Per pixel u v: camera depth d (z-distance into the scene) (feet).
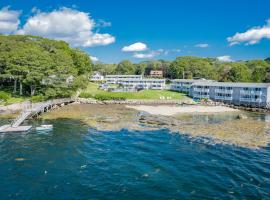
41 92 347.77
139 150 159.94
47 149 155.84
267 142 181.27
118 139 183.93
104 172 124.77
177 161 141.49
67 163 135.03
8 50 352.08
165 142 178.40
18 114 258.37
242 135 200.13
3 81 368.89
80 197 100.89
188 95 510.17
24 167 127.85
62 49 443.32
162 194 104.37
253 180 118.42
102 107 344.90
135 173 124.16
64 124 224.94
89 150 157.07
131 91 504.84
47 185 110.01
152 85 629.92
